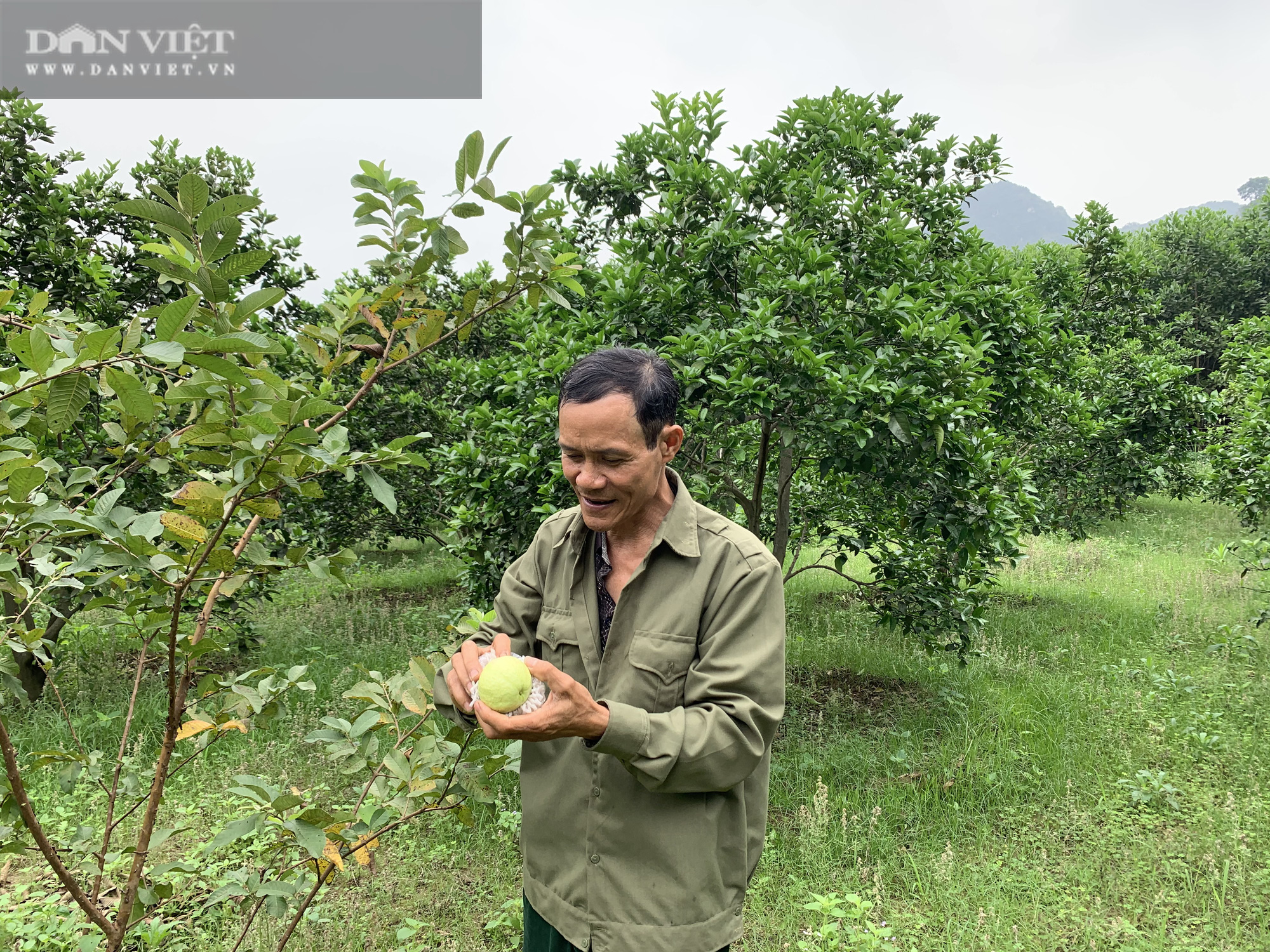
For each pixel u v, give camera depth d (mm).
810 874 3729
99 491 1952
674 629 1597
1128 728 5211
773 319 4273
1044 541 12102
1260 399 7012
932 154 6156
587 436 1483
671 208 5047
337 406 1537
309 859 2117
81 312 5941
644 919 1595
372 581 10320
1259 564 7113
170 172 7352
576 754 1693
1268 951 3154
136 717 5199
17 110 6113
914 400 4121
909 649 7129
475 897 3535
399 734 2156
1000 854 3936
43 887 3447
